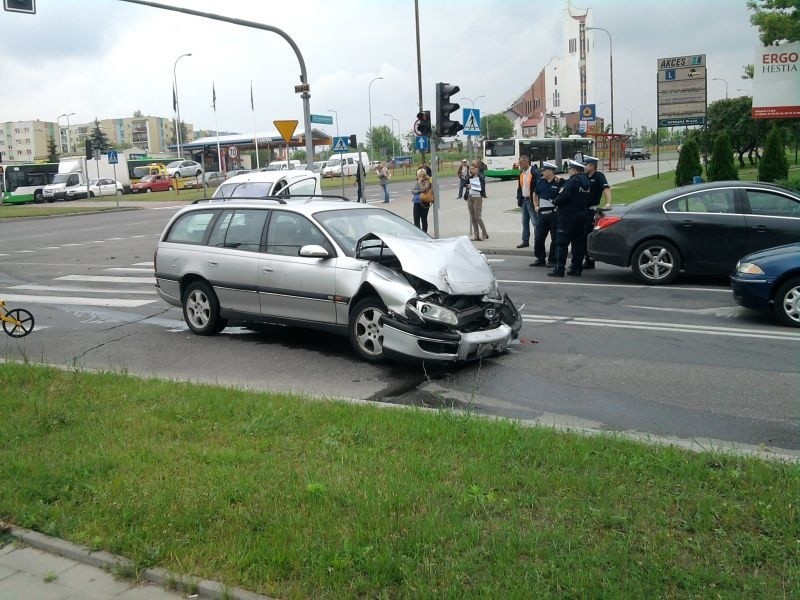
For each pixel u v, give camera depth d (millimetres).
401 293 7602
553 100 124875
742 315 10062
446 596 3301
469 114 19969
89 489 4629
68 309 12266
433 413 5891
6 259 20281
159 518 4191
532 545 3693
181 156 73938
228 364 8438
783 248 9586
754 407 6359
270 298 8945
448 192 43375
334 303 8320
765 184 12266
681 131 107438
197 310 9875
